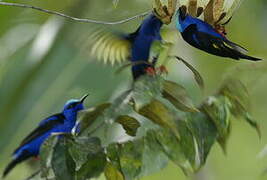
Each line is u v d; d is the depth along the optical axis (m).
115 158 8.92
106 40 10.59
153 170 9.21
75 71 15.48
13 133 16.41
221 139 9.41
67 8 15.28
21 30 16.69
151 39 10.70
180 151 9.17
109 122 8.55
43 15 15.95
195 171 9.23
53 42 15.52
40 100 16.20
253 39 18.28
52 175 9.22
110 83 15.34
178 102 8.78
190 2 9.64
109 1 14.12
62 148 8.77
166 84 8.88
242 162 21.14
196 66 16.67
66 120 10.41
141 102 8.59
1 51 16.88
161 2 9.73
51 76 15.98
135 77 10.84
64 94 16.03
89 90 15.44
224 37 9.19
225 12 9.73
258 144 20.45
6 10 16.42
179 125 9.20
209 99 9.48
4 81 16.58
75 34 10.71
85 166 8.77
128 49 10.75
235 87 9.52
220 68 17.14
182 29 9.35
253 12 17.89
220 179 20.89
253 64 10.53
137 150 9.09
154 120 8.74
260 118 17.56
